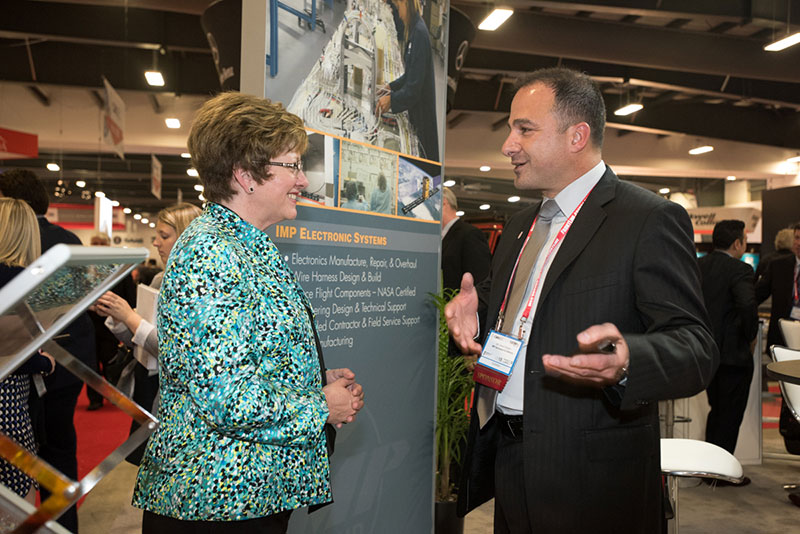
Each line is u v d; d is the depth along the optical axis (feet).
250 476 3.55
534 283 5.14
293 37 5.52
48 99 33.53
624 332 4.55
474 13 22.85
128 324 7.26
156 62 26.35
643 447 4.74
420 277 7.39
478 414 5.40
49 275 1.91
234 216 3.88
